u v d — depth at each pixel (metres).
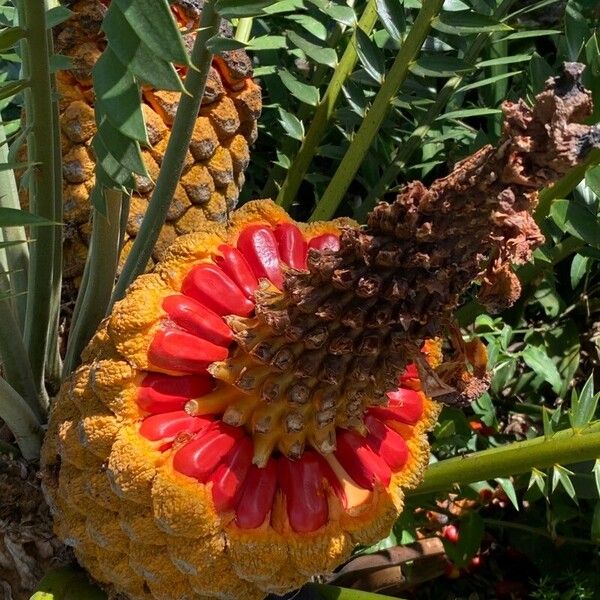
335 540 0.46
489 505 0.78
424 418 0.52
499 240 0.33
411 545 0.68
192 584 0.45
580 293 0.85
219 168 0.61
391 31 0.61
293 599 0.57
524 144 0.31
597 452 0.55
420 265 0.37
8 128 0.72
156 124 0.57
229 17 0.39
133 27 0.30
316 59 0.68
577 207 0.58
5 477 0.54
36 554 0.55
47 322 0.55
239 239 0.49
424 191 0.35
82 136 0.57
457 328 0.43
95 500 0.45
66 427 0.46
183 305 0.45
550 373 0.73
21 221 0.35
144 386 0.45
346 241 0.38
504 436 0.79
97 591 0.52
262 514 0.44
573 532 0.75
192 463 0.43
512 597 0.76
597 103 0.57
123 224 0.56
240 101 0.62
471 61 0.72
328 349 0.41
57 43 0.57
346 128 0.76
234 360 0.44
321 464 0.46
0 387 0.49
